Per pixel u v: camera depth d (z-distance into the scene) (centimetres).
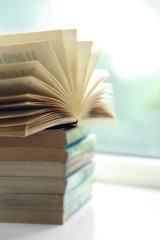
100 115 65
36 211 60
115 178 77
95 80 64
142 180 75
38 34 57
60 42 56
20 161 59
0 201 60
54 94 56
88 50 59
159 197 70
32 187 59
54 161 58
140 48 77
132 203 68
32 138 58
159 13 75
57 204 59
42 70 53
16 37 58
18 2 79
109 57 79
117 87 79
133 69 78
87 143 66
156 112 77
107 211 65
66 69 57
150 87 77
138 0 76
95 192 73
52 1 79
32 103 54
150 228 60
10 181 59
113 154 81
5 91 56
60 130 58
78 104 59
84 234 58
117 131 81
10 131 54
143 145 79
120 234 58
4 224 60
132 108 79
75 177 62
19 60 55
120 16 77
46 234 58
